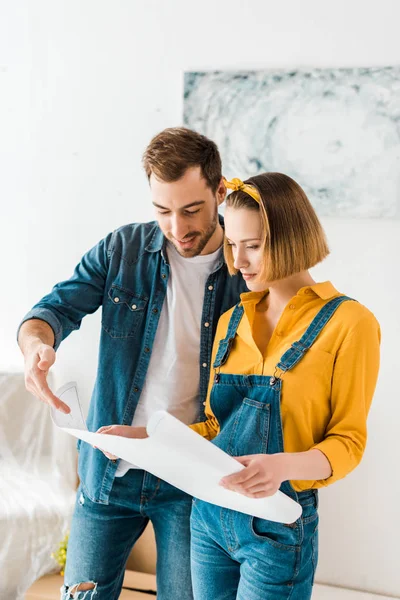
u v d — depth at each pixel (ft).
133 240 5.74
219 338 5.04
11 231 9.17
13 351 9.28
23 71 8.98
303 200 4.51
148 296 5.60
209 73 8.35
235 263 4.58
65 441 8.68
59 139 8.94
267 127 8.24
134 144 8.72
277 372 4.43
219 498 4.29
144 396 5.52
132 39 8.63
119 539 5.66
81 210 8.94
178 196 5.01
